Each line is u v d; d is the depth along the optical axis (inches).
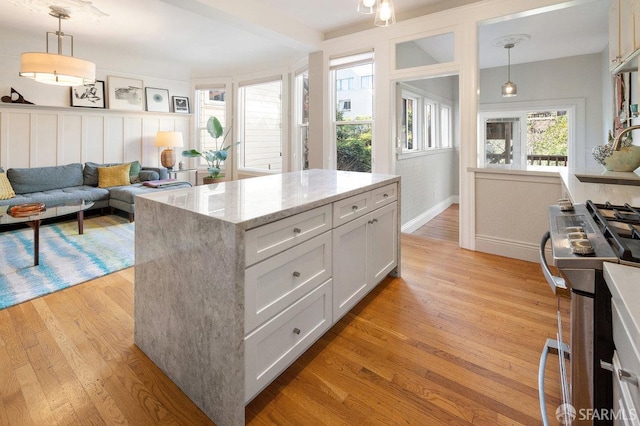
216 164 272.4
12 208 124.0
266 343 58.4
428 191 227.8
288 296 62.7
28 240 153.9
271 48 213.5
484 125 263.9
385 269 104.0
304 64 215.2
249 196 71.7
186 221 58.4
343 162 186.1
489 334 81.1
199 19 167.5
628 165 101.0
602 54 213.2
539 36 185.2
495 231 138.9
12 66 191.5
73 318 87.8
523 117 251.8
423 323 86.4
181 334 62.0
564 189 99.9
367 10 88.6
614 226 43.1
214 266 53.9
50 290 103.4
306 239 66.2
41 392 61.7
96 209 213.8
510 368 68.9
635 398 23.2
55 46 203.2
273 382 65.8
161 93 255.1
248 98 267.6
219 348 54.4
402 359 72.3
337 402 60.7
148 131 251.4
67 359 71.2
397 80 159.8
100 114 226.8
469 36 138.5
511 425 55.1
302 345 67.4
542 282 110.7
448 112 269.1
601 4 146.1
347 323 86.6
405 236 167.6
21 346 75.5
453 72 144.1
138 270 72.4
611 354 33.9
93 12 142.4
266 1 143.1
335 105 186.2
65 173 202.8
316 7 149.3
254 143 267.7
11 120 192.7
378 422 56.4
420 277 115.6
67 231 171.0
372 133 169.8
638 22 83.6
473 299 99.0
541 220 128.3
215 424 55.9
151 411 58.3
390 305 95.8
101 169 214.2
